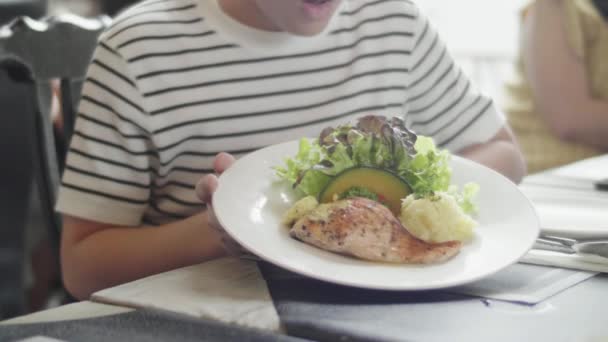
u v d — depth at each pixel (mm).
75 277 961
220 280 714
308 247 698
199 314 635
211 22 1023
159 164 1005
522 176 1160
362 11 1110
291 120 1069
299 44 1062
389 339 587
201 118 1015
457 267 680
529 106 2150
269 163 815
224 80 1025
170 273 736
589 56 2061
